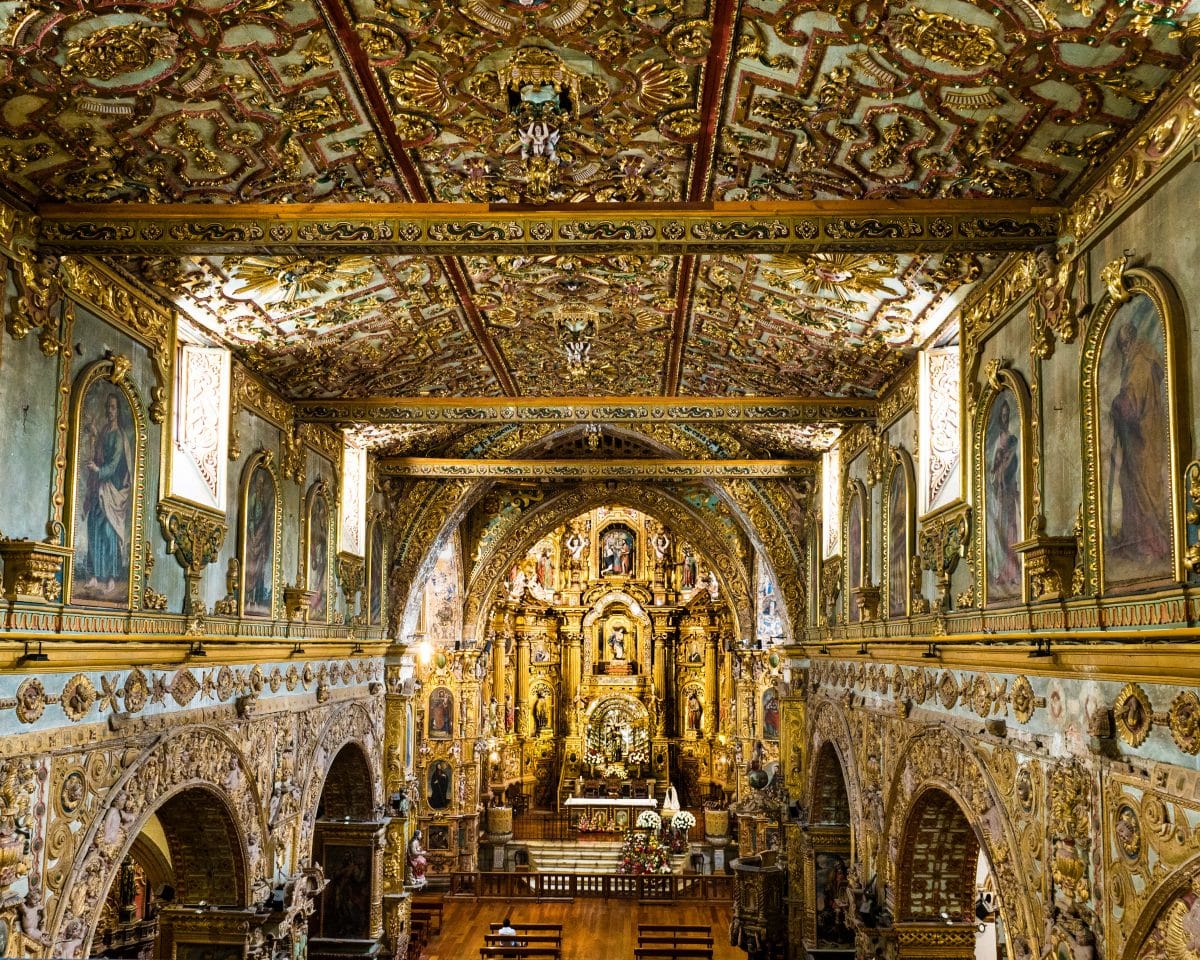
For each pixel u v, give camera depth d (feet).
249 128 32.22
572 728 159.43
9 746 32.37
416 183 37.11
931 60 27.63
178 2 25.95
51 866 34.94
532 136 30.07
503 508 122.11
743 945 97.76
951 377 47.70
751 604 114.73
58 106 29.60
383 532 85.05
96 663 37.88
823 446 75.92
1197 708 25.02
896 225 33.42
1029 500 36.50
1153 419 27.91
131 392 41.34
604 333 56.29
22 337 33.78
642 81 30.76
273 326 49.11
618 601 162.20
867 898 55.93
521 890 121.39
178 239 33.99
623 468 80.07
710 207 33.42
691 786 157.48
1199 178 25.68
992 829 39.09
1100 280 31.30
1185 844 25.45
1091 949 30.30
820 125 32.09
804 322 50.29
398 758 86.63
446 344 57.11
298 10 26.91
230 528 52.21
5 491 32.86
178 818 51.47
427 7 27.04
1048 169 31.83
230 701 51.03
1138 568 28.78
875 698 58.75
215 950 52.85
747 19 27.53
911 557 52.34
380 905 80.59
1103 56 25.99
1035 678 35.24
